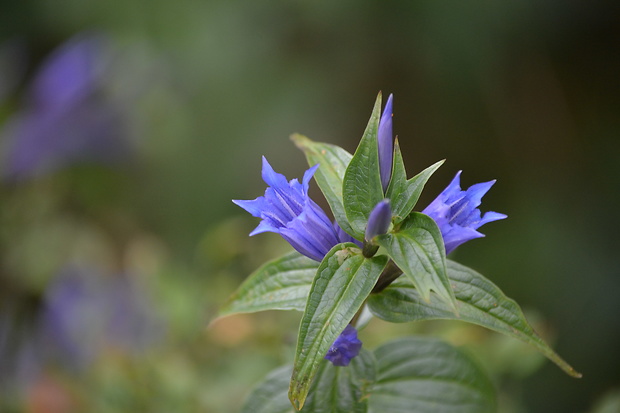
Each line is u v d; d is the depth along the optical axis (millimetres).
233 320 727
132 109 978
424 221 512
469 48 1159
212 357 745
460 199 524
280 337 726
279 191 530
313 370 505
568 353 1075
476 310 527
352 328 530
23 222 892
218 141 1168
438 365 584
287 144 1170
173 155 1119
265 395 571
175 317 753
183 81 1177
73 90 927
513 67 1193
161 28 1187
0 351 837
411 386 583
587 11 1171
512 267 1130
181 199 1129
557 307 1096
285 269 555
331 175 552
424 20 1165
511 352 690
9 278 865
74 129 936
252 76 1187
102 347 777
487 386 583
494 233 1168
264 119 1175
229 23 1189
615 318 1082
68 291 825
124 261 874
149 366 729
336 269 518
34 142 911
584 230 1141
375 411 580
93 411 763
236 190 1156
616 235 1133
